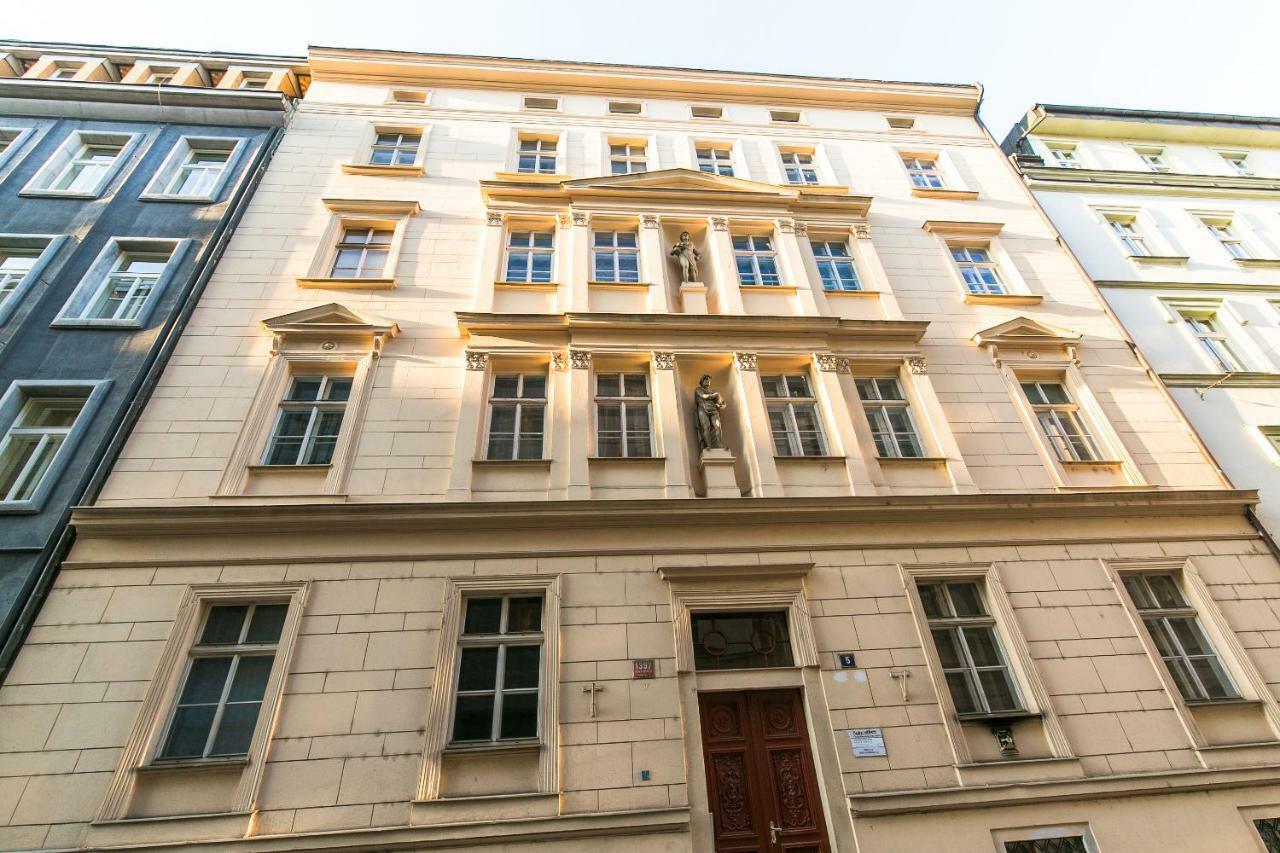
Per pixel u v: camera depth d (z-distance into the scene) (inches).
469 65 670.5
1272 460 466.6
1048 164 722.8
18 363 396.5
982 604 370.9
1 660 290.7
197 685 304.5
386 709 297.1
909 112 735.1
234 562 331.6
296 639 311.7
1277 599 382.3
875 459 418.3
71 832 258.2
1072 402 481.7
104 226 482.9
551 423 410.0
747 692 326.0
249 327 440.5
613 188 546.6
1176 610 378.6
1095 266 597.9
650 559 354.6
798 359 458.6
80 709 285.3
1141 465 444.5
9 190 497.0
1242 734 335.0
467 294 482.3
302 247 496.7
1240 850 297.4
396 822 271.4
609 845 274.2
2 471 365.4
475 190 564.4
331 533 345.4
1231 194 689.0
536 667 322.3
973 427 449.7
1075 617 363.9
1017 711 332.5
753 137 667.4
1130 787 308.3
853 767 303.6
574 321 444.5
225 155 566.9
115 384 395.9
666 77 697.6
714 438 412.5
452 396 420.8
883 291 516.4
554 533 357.4
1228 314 569.3
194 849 257.4
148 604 315.9
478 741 298.2
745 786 303.1
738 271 523.8
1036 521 398.9
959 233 590.6
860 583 359.9
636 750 297.1
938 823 293.1
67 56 645.3
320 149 578.2
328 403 411.8
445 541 348.5
